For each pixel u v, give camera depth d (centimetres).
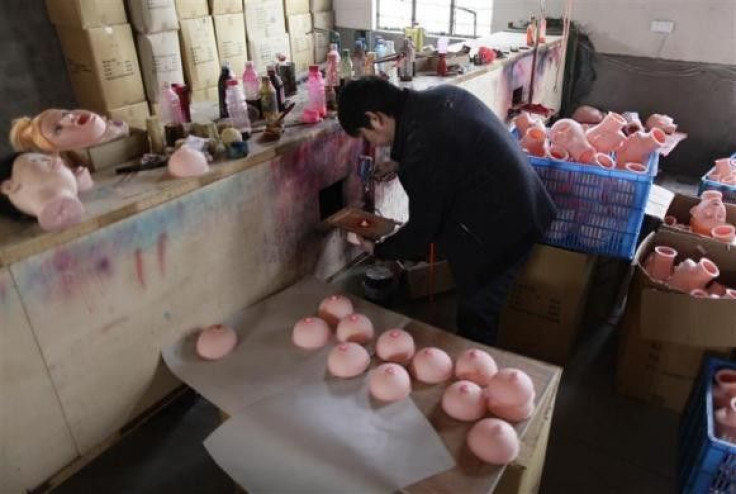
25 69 309
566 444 177
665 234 202
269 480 125
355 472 122
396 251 172
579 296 198
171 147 169
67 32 309
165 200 143
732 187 249
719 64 362
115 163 159
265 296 192
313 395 143
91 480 162
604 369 209
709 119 378
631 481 165
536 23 349
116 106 323
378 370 142
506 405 132
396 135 157
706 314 166
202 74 361
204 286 165
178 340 162
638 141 204
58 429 137
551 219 179
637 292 187
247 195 170
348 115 157
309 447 129
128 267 140
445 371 145
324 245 220
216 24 364
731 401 151
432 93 157
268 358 157
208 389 147
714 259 196
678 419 186
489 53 302
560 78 406
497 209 159
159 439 176
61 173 124
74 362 135
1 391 122
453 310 236
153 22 320
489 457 121
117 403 150
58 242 122
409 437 129
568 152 206
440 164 150
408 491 117
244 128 184
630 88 400
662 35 374
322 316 172
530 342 215
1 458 127
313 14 450
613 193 191
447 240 168
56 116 135
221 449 133
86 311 133
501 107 327
